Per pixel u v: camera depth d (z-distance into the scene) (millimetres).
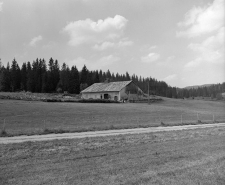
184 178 7875
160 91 166625
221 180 7785
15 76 115438
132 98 72250
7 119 27281
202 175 8188
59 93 102875
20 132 18953
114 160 10117
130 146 13570
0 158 10344
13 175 7953
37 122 26422
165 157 10688
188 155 11164
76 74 119938
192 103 89500
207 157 10781
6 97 49094
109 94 70312
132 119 33438
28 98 50375
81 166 9109
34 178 7668
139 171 8516
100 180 7531
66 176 7875
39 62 128000
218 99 146125
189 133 20141
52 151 11914
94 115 34906
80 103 51094
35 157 10594
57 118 30188
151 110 46688
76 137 17250
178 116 41375
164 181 7543
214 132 21078
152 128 24922
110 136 17625
